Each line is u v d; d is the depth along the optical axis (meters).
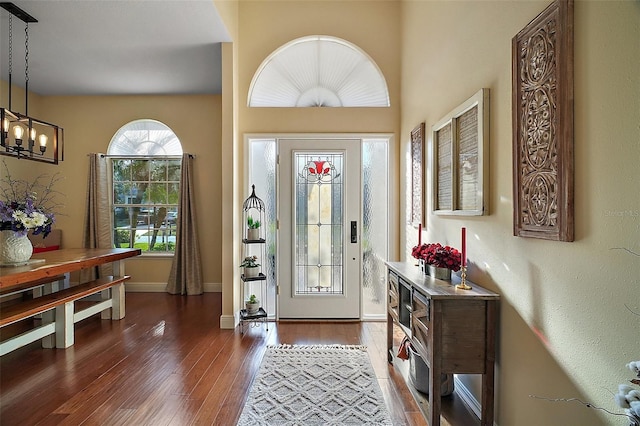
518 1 1.68
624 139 1.10
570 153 1.31
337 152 3.92
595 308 1.22
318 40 3.97
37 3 2.80
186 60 3.97
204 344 3.24
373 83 4.02
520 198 1.63
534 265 1.56
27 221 2.95
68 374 2.65
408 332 2.35
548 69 1.42
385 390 2.45
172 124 5.28
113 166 5.38
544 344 1.50
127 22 3.13
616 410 1.13
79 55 3.81
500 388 1.86
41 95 5.23
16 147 3.05
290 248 3.93
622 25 1.10
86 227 5.13
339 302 3.94
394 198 3.92
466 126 2.24
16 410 2.18
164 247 5.38
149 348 3.15
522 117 1.61
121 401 2.28
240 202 3.88
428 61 2.97
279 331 3.60
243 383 2.52
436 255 2.27
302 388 2.45
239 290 3.88
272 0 3.89
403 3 3.79
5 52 3.72
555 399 1.42
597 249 1.21
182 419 2.09
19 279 2.57
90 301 4.54
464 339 1.86
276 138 3.90
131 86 4.87
